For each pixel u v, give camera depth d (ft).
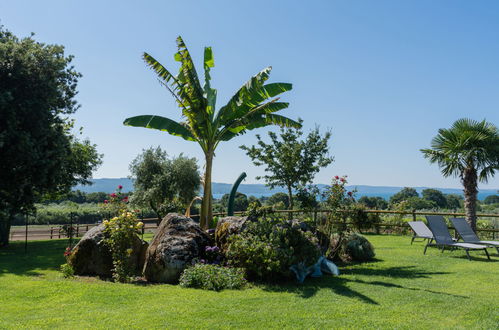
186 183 86.63
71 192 67.77
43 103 45.09
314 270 23.85
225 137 40.24
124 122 36.32
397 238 47.50
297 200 31.68
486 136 38.37
